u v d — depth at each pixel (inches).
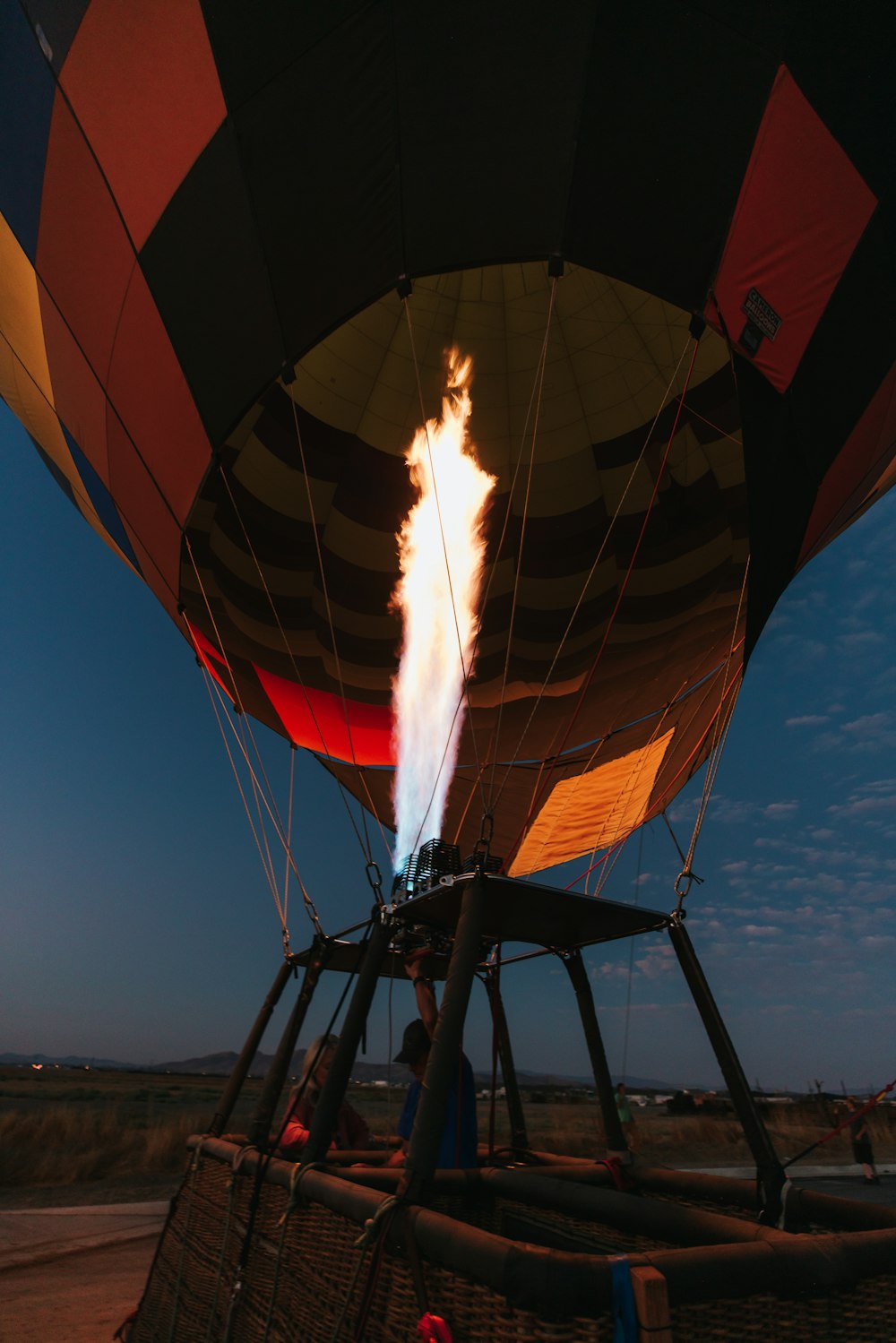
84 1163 550.9
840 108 146.2
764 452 151.9
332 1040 150.6
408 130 148.6
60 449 237.6
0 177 183.3
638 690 267.4
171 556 202.2
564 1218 126.8
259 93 152.3
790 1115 893.2
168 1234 159.2
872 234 152.8
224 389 167.5
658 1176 129.3
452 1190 135.0
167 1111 1289.4
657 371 270.4
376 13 144.9
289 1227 101.1
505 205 149.5
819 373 157.6
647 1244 107.3
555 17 141.9
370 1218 79.1
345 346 274.2
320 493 279.6
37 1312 218.1
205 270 163.5
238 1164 124.1
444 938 126.0
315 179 153.6
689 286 150.7
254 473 266.7
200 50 153.5
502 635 287.6
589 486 288.2
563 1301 58.7
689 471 274.8
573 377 281.3
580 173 146.6
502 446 291.7
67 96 164.6
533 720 277.9
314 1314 88.1
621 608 281.0
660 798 243.1
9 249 192.4
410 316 273.3
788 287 152.1
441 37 144.4
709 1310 62.1
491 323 277.0
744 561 264.2
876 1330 67.9
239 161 155.9
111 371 182.7
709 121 145.3
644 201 147.6
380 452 285.3
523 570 288.5
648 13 141.4
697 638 261.0
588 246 149.6
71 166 169.6
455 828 265.4
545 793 263.4
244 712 244.7
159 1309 147.8
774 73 143.6
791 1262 65.2
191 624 227.1
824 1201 96.0
